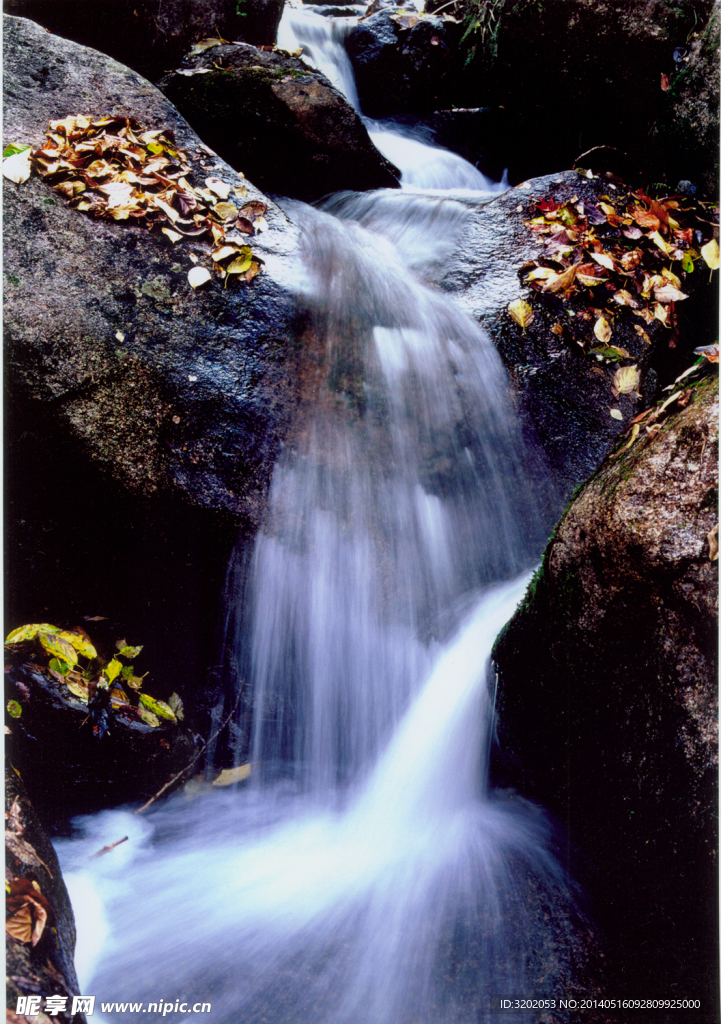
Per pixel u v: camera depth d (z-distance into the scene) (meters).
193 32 3.70
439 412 2.31
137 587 2.09
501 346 2.49
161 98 2.78
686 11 3.08
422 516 2.21
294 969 1.60
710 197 3.16
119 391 2.04
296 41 4.55
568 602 1.65
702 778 1.43
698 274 2.90
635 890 1.59
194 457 2.04
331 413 2.21
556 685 1.73
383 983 1.56
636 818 1.57
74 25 3.23
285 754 2.18
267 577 2.08
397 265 2.80
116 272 2.20
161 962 1.61
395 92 4.68
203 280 2.28
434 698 2.09
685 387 1.61
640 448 1.56
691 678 1.44
